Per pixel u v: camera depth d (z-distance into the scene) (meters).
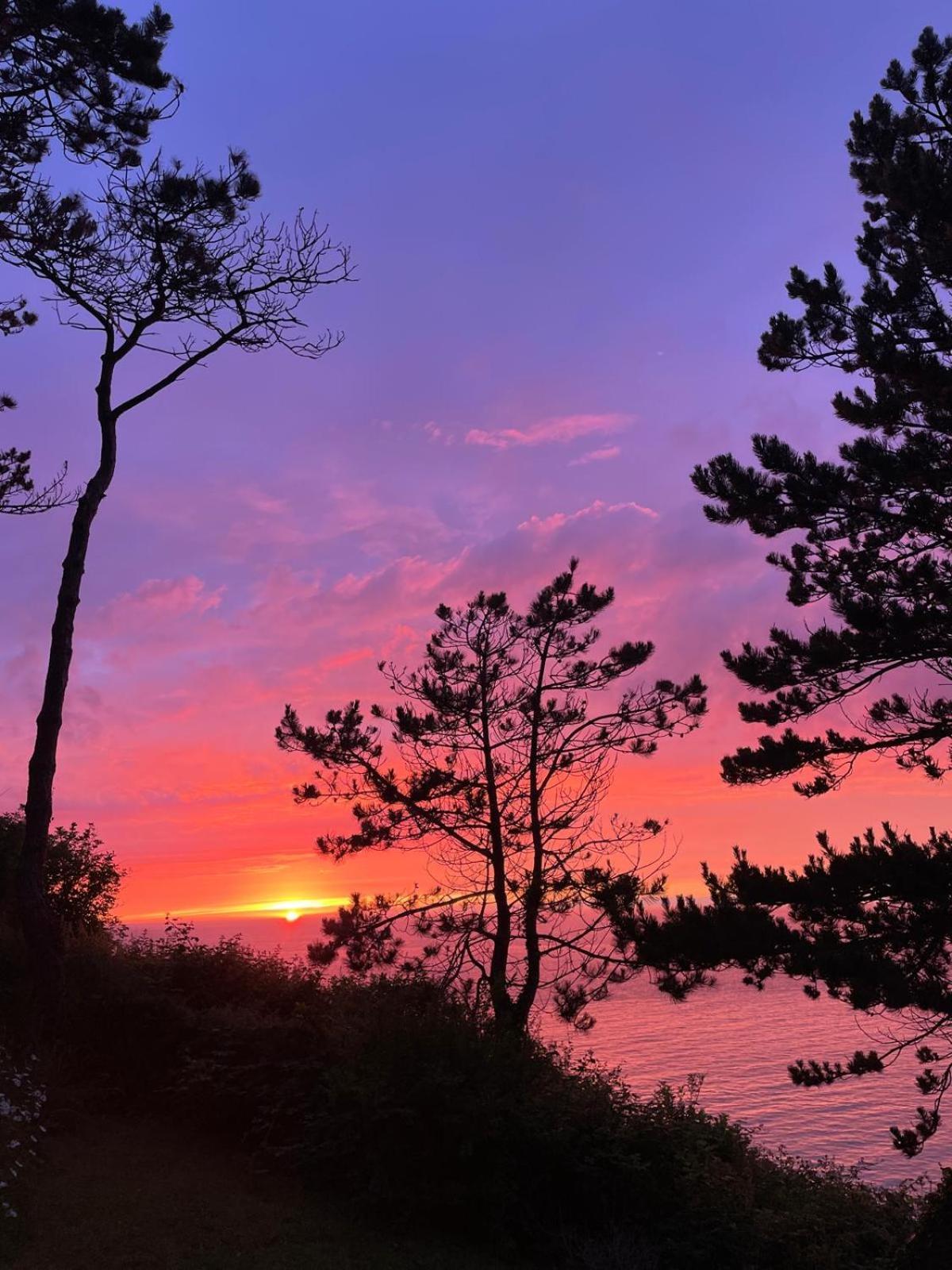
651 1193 8.87
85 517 12.97
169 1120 9.98
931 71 13.26
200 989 11.35
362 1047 9.37
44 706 12.07
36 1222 7.08
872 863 9.93
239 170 13.55
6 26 11.70
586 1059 10.78
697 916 10.15
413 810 15.59
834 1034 49.94
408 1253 7.64
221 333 14.22
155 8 12.42
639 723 16.23
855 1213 10.06
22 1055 9.89
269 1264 6.99
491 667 15.95
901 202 12.19
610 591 16.45
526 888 14.73
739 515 13.48
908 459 12.24
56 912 14.05
